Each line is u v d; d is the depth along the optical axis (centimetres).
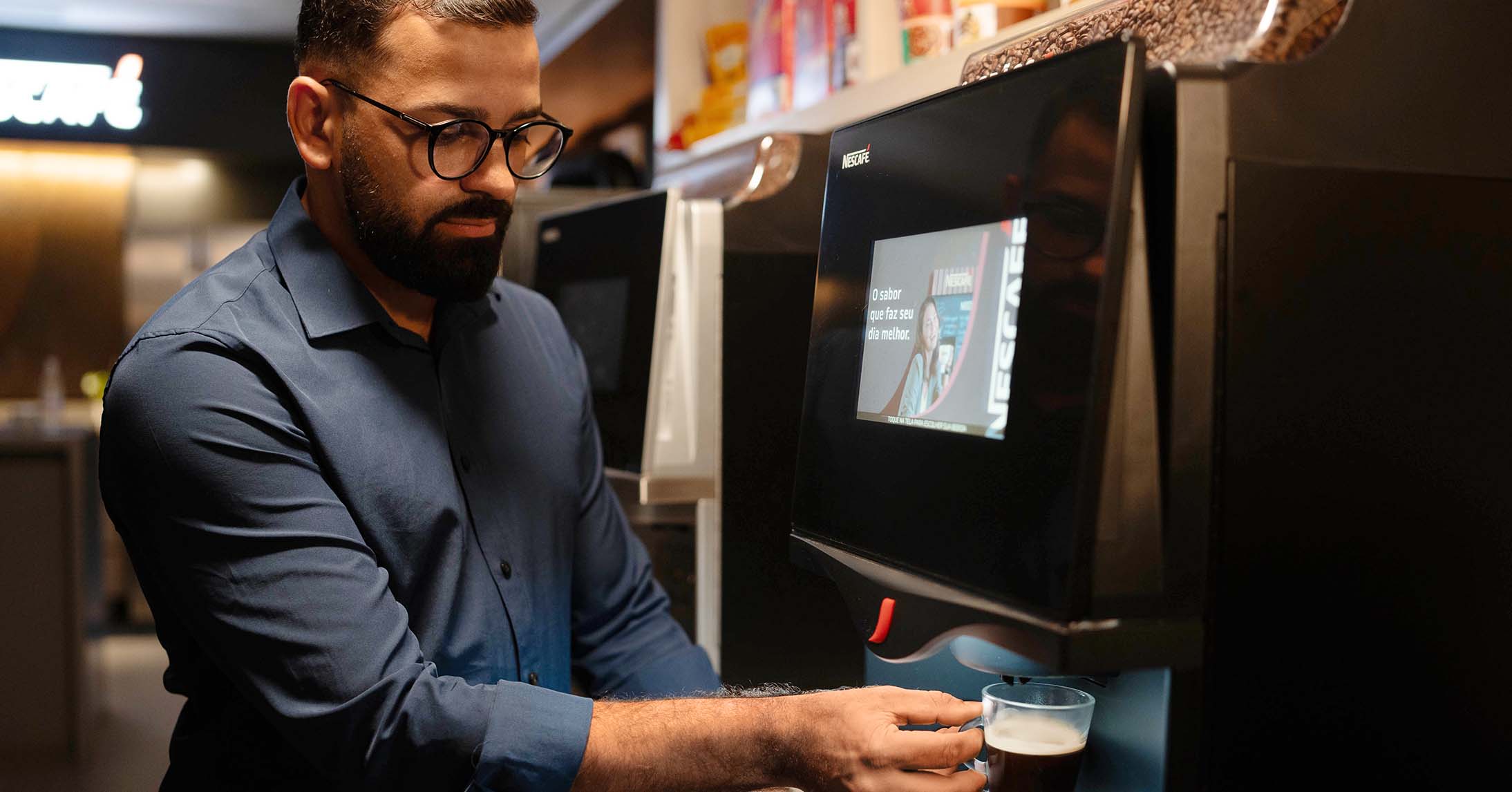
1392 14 74
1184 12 85
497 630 117
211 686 112
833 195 104
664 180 266
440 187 101
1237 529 71
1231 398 70
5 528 388
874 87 165
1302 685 74
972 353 80
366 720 94
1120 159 68
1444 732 77
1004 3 143
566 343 140
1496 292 77
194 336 101
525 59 103
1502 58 77
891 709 84
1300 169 71
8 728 386
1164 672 73
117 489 103
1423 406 75
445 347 120
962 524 78
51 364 557
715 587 159
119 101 565
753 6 221
